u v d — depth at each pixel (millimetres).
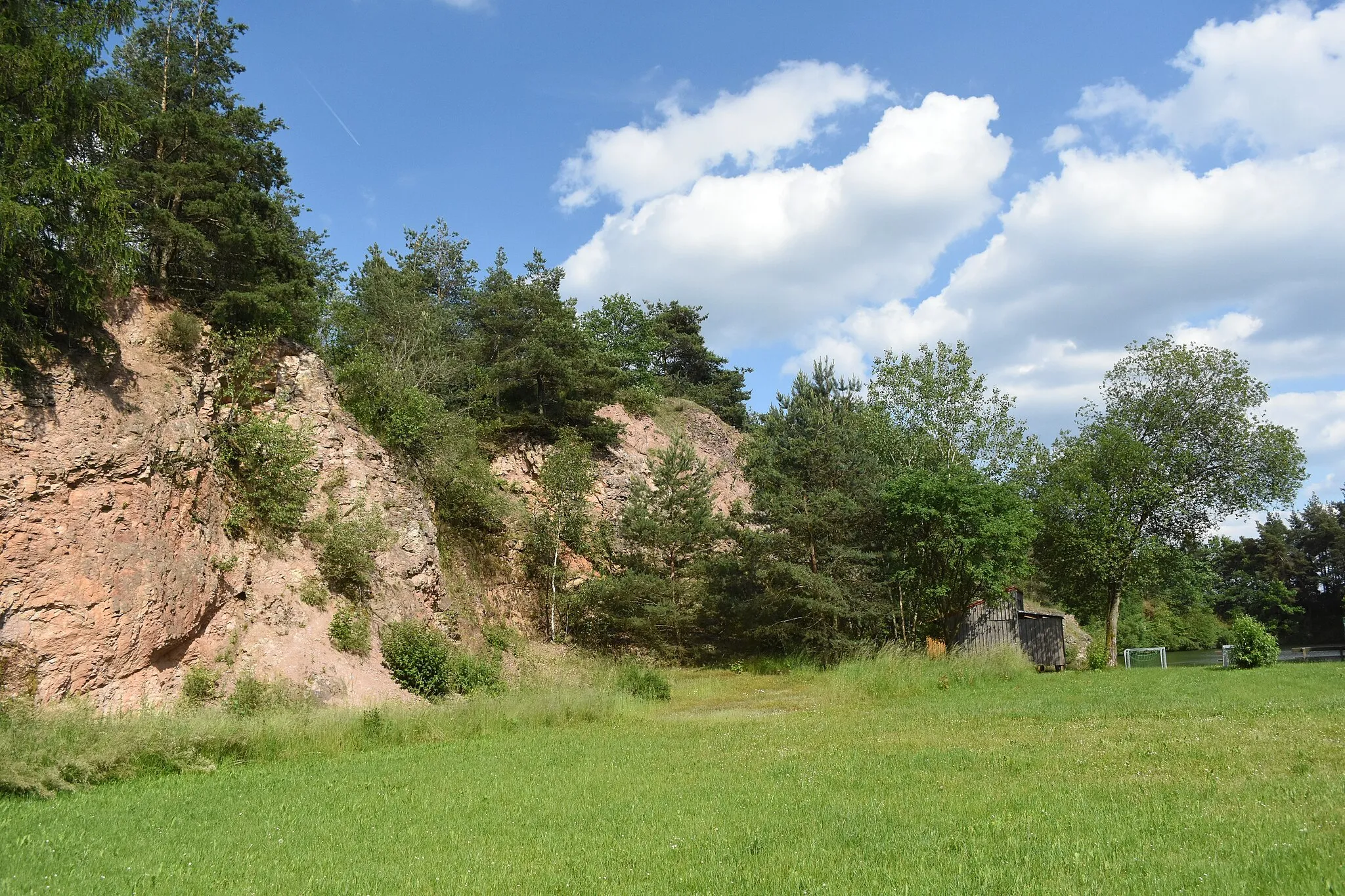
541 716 17516
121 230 15969
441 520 28391
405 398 27750
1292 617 69250
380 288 32656
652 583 30344
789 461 31500
